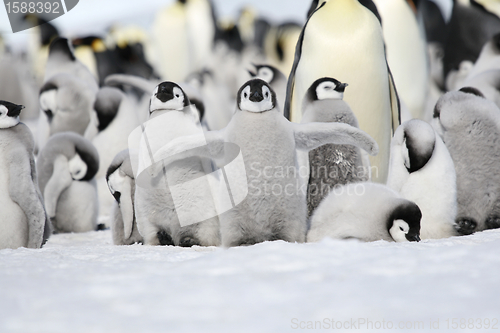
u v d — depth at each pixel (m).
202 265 11.86
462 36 61.66
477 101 21.45
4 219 19.56
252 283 10.18
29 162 19.98
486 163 21.16
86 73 50.16
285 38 79.00
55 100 40.09
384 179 27.67
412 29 42.69
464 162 21.41
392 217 17.41
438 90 67.12
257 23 111.50
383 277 10.40
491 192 21.20
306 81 26.67
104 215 33.44
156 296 9.58
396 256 12.06
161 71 95.50
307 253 12.43
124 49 85.81
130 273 11.47
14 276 11.39
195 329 7.96
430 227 20.23
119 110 34.28
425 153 19.66
